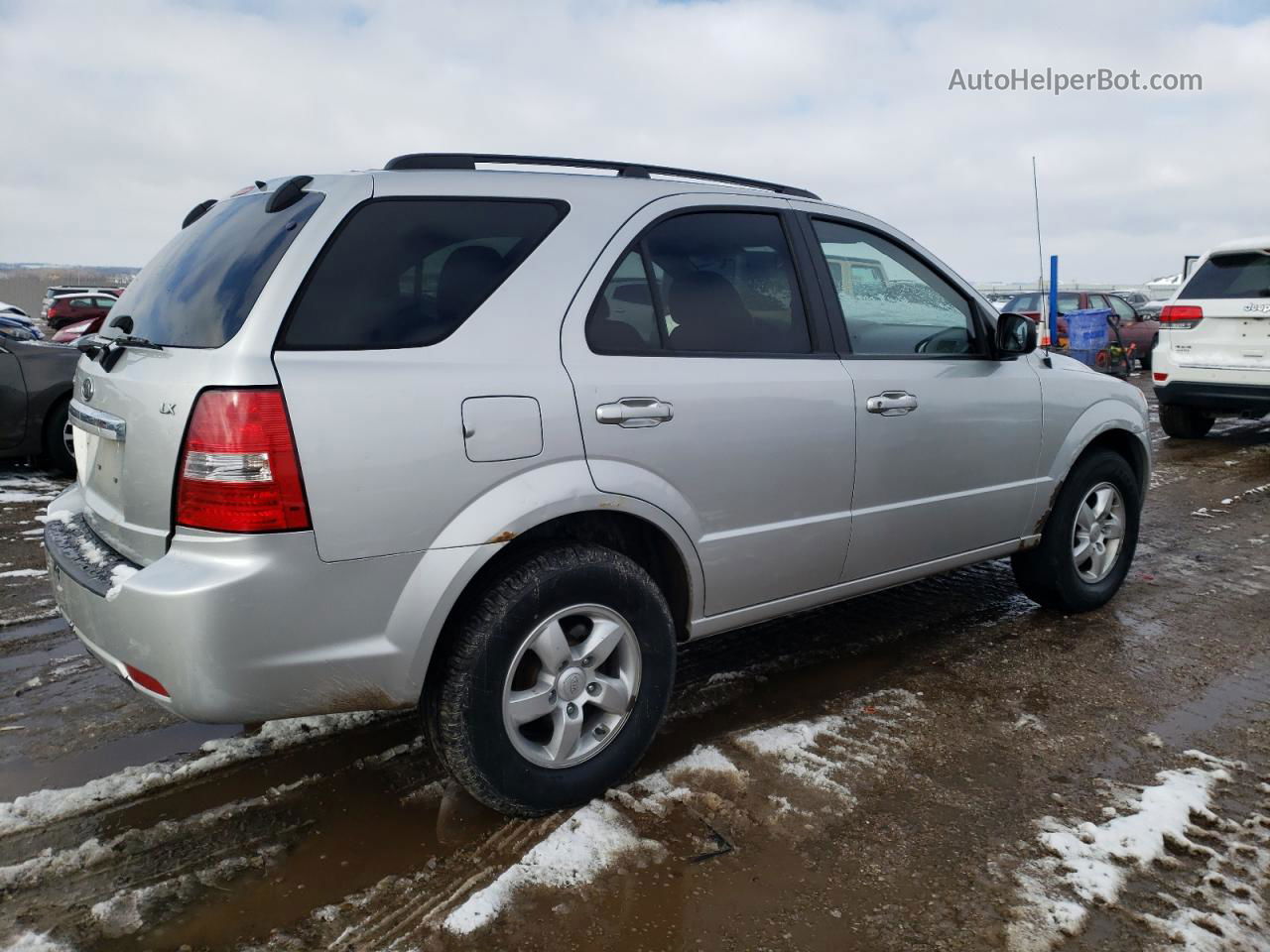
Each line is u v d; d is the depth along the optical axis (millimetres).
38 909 2141
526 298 2463
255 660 2082
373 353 2217
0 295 42281
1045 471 3877
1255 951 2053
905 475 3303
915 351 3441
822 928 2115
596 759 2580
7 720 3084
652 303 2717
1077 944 2070
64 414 7004
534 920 2119
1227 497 6848
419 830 2480
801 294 3113
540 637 2408
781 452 2904
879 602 4410
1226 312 8609
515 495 2334
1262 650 3836
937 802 2639
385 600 2207
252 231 2410
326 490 2098
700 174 3074
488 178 2545
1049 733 3076
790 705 3262
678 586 2824
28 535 5359
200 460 2053
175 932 2074
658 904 2184
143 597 2059
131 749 2896
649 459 2588
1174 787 2725
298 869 2309
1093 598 4219
